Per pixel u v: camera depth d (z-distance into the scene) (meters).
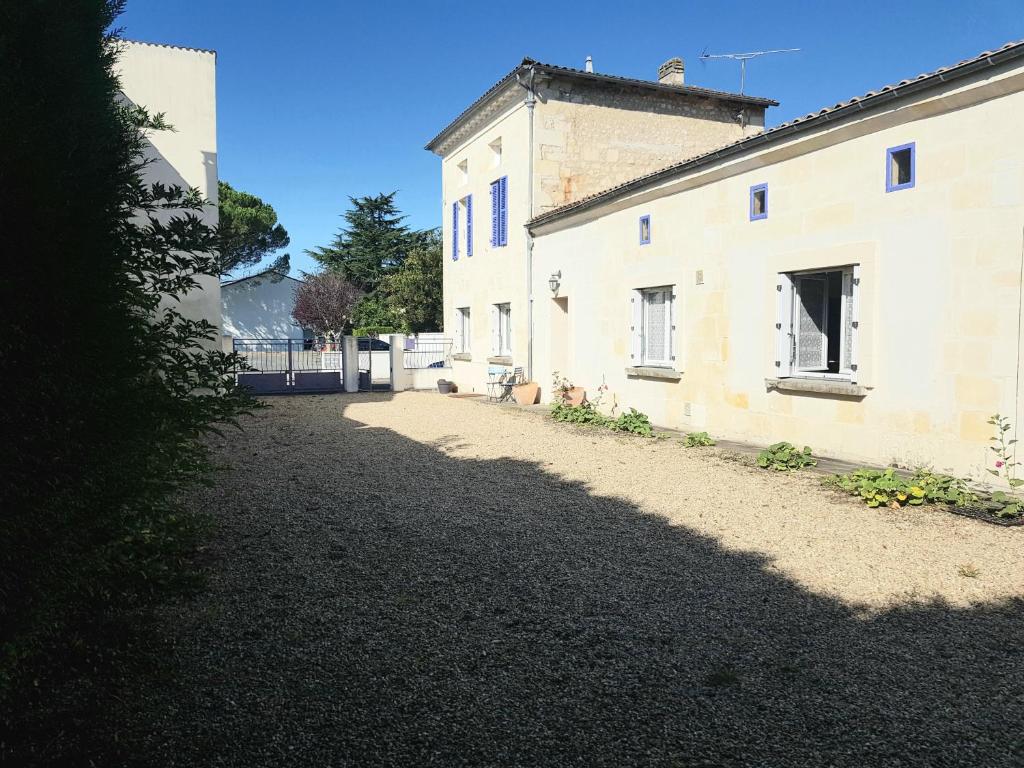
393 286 34.53
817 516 5.70
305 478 7.21
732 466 7.74
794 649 3.35
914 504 5.93
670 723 2.71
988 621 3.63
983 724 2.69
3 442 2.06
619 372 11.76
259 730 2.63
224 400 2.92
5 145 2.08
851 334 7.56
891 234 6.98
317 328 37.00
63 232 2.23
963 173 6.34
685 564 4.60
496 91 14.60
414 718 2.73
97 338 2.34
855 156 7.34
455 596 4.04
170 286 2.96
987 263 6.18
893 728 2.66
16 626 2.08
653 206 10.64
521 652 3.32
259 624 3.60
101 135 2.67
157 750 2.48
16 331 2.07
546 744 2.57
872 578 4.28
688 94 15.13
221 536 5.12
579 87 14.44
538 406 13.95
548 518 5.74
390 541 5.08
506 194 15.09
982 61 5.86
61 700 2.67
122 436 2.40
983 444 6.26
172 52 12.44
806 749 2.53
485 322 16.70
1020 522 5.28
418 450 9.02
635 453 8.73
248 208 35.72
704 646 3.39
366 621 3.66
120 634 2.61
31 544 2.15
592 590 4.14
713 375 9.55
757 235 8.67
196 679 3.01
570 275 13.06
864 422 7.37
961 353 6.41
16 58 2.27
